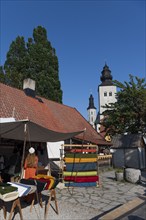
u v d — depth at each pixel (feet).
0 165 36.29
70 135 35.24
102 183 40.98
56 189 34.68
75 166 37.09
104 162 71.10
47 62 112.68
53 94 106.83
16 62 113.39
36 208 24.29
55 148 54.29
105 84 239.91
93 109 305.32
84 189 35.12
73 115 79.25
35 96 65.10
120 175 43.70
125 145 88.79
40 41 118.62
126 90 92.12
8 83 107.34
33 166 29.01
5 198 19.01
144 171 73.20
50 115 62.39
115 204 26.76
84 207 25.29
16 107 51.11
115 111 95.35
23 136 33.09
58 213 22.75
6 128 27.02
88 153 38.99
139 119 92.89
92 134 77.05
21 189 20.70
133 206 25.85
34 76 107.96
